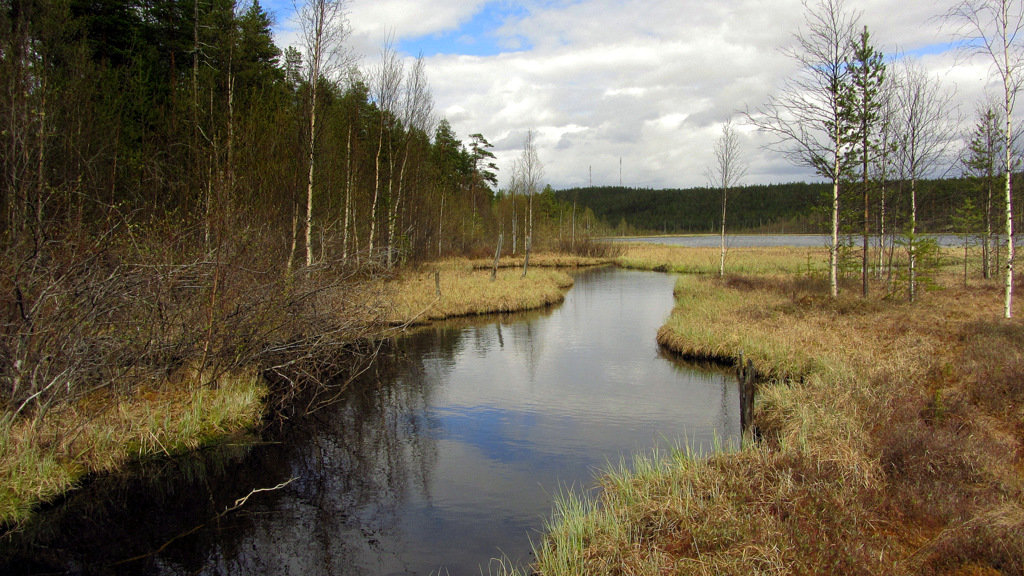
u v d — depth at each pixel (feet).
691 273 128.26
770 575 14.11
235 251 32.55
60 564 18.43
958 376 30.60
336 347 39.14
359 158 81.87
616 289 100.68
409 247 90.48
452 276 93.15
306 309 35.78
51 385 23.73
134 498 22.84
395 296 65.26
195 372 31.81
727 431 30.32
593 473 25.08
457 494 23.35
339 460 27.07
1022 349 33.58
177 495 23.34
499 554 18.79
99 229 30.68
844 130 58.80
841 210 65.72
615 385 40.32
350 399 37.17
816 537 15.75
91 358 25.57
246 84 58.03
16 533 19.57
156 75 66.13
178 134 53.83
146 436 25.88
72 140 46.39
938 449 20.52
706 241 316.40
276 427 31.32
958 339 40.09
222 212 31.78
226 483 24.53
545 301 80.89
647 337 58.34
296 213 50.65
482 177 188.24
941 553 14.70
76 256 25.77
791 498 18.21
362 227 77.00
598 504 21.34
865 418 25.44
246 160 37.40
